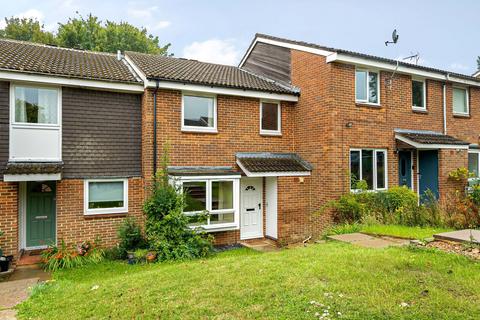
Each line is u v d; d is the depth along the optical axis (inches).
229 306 170.7
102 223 387.2
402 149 512.1
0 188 340.2
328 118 444.5
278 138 489.1
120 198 404.5
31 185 382.3
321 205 455.5
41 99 366.0
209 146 434.6
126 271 309.0
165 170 390.3
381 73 486.6
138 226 388.5
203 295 186.9
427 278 191.3
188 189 401.7
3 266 318.3
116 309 179.0
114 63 481.7
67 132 374.6
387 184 485.1
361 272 204.5
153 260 338.3
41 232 384.8
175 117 413.7
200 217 389.4
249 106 465.7
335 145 440.8
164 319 162.4
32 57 418.6
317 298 171.2
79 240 375.2
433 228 337.7
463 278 189.0
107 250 370.0
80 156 379.9
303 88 488.4
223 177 415.2
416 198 438.3
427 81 535.5
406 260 221.8
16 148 349.7
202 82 414.9
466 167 540.1
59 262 329.4
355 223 379.2
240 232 462.0
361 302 163.8
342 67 451.8
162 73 416.2
